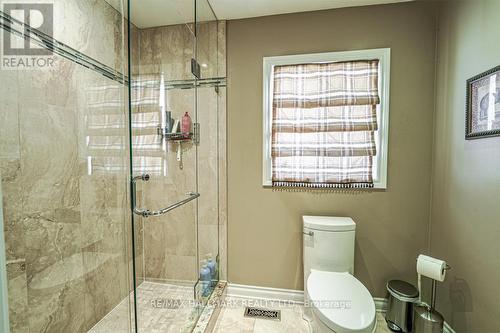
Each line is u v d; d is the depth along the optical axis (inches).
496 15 47.8
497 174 47.6
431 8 67.4
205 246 79.0
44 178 50.6
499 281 47.1
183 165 69.5
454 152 60.1
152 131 59.7
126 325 64.1
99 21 64.5
